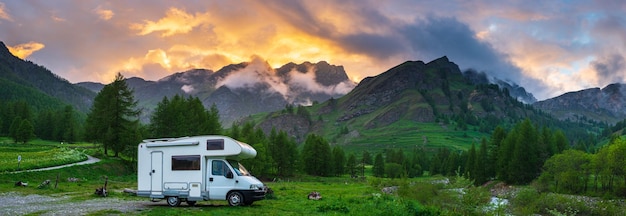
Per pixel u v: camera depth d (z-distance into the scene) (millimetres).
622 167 91625
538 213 56250
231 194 28703
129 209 26375
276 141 125875
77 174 59781
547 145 137250
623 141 96562
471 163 151625
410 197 38094
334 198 39844
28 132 123562
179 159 29125
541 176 105438
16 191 35500
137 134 84438
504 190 120062
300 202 33719
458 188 34812
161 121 86812
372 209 27734
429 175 193375
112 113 83188
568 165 100562
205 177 28844
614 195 89438
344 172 162750
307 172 142125
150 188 29266
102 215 23250
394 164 174000
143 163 29578
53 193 35906
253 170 99562
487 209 31672
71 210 24844
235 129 109438
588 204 62562
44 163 61188
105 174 67500
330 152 146500
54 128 157250
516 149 124250
